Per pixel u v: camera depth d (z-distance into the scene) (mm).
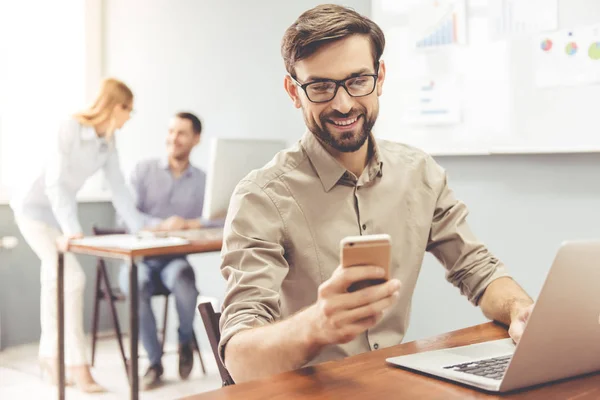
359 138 1419
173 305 4383
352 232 1557
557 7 2578
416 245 1642
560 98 2592
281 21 3721
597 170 2543
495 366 1102
